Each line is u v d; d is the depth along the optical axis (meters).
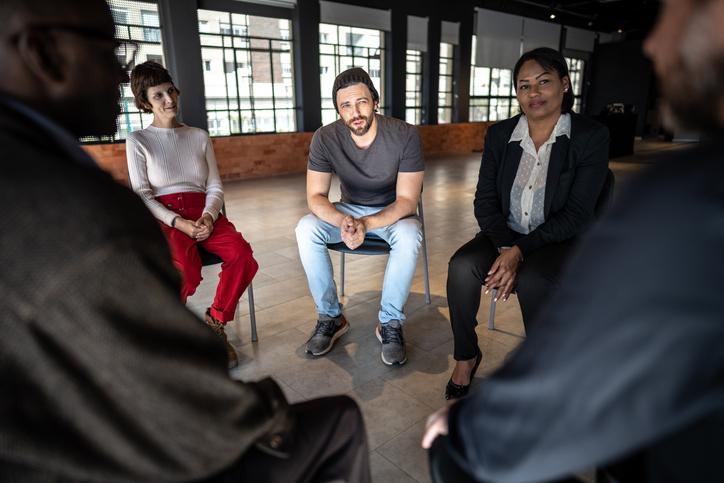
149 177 2.13
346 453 0.80
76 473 0.48
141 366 0.48
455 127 11.97
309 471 0.74
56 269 0.44
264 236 4.12
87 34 0.54
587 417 0.44
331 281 2.14
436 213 4.97
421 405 1.72
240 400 0.58
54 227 0.44
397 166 2.16
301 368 1.98
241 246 2.07
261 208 5.40
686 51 0.42
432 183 7.04
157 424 0.51
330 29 9.45
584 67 16.64
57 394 0.46
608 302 0.41
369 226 2.02
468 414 0.57
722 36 0.39
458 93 12.09
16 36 0.50
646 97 15.49
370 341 2.20
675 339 0.38
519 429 0.48
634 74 15.66
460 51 11.78
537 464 0.48
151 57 7.11
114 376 0.47
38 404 0.46
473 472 0.57
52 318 0.44
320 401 0.81
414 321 2.41
